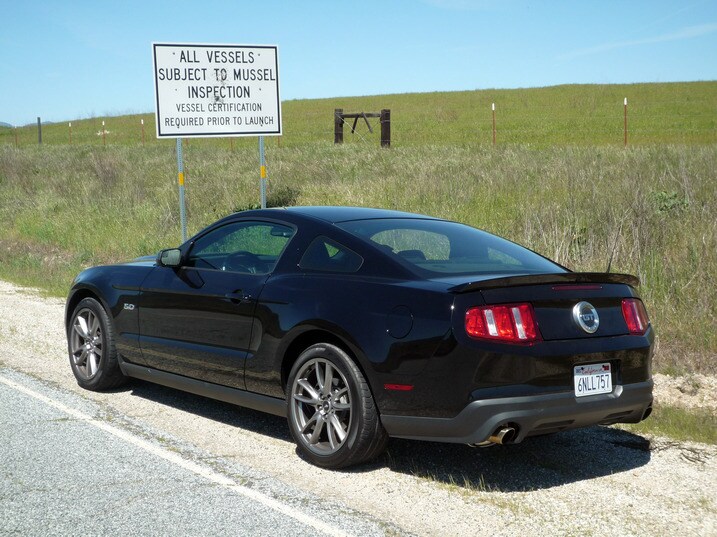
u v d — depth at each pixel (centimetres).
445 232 523
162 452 488
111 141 4825
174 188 1842
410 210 1352
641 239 934
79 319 653
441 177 1575
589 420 435
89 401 607
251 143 3709
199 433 532
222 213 1546
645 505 411
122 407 593
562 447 506
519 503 412
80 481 435
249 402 521
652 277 823
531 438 525
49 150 3350
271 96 1210
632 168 1425
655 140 2811
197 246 579
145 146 3219
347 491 427
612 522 388
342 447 451
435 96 7081
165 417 568
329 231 500
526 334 415
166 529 372
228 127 1191
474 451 498
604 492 429
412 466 470
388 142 2684
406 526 380
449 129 4247
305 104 7244
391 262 465
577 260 905
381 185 1593
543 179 1476
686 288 799
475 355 410
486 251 505
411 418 431
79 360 651
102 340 630
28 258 1430
